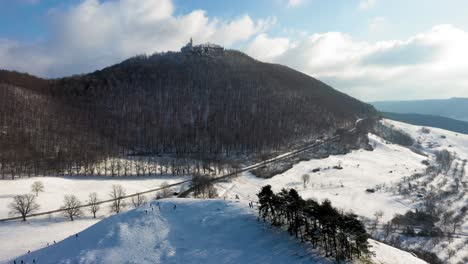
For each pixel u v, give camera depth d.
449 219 168.88
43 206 156.25
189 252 71.06
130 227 83.44
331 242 68.50
